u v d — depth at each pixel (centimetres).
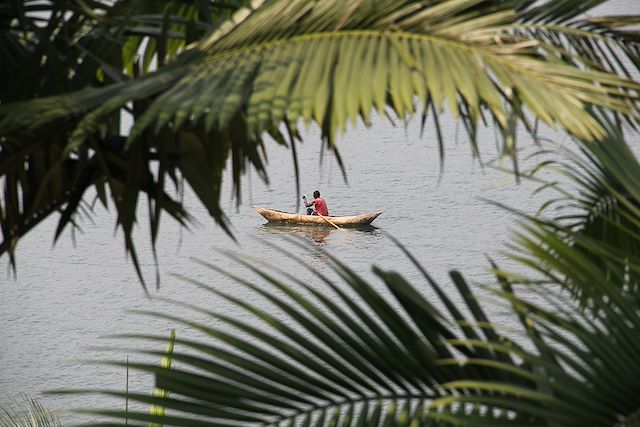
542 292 1074
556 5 1400
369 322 1080
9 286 10131
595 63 1405
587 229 1562
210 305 9612
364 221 11944
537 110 1012
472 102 1024
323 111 1036
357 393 1070
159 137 1504
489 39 1093
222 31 1279
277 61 1134
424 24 1139
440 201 12912
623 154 1244
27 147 1552
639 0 19950
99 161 1528
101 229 11988
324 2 1201
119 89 1236
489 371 1070
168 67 1254
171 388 1044
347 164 14738
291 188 13838
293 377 1066
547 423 985
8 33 1789
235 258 1109
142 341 8575
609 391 961
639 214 1207
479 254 10994
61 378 7638
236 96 1097
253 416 1053
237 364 1059
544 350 1001
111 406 7025
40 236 11731
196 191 1564
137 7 1867
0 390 7306
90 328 8988
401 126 16588
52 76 1611
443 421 1016
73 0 1725
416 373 1071
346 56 1104
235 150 1511
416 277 10406
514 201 12638
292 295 1091
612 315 1030
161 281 10412
